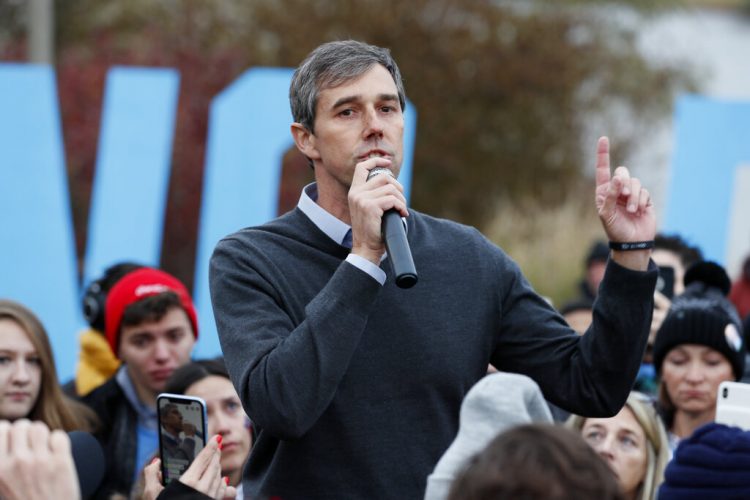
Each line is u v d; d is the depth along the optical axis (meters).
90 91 28.50
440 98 30.36
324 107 6.46
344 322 5.96
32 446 5.07
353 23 30.17
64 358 15.05
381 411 6.31
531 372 6.69
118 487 10.05
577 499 4.12
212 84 28.64
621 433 8.61
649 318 6.36
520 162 30.86
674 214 16.39
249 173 15.91
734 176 16.30
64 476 5.04
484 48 30.47
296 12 30.50
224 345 6.38
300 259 6.53
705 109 16.34
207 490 6.25
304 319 6.38
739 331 9.47
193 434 6.59
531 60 30.69
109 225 15.98
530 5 32.62
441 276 6.56
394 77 6.58
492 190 30.70
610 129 32.06
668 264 12.44
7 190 15.38
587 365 6.43
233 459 9.28
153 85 16.17
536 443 4.23
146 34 31.36
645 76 32.69
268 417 6.02
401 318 6.41
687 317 9.38
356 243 6.11
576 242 27.05
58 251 15.34
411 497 6.27
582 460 4.20
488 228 29.11
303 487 6.32
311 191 6.80
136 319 10.31
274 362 6.01
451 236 6.73
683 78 33.72
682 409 9.41
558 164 30.84
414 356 6.38
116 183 16.03
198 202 27.03
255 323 6.30
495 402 5.29
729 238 16.30
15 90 15.45
